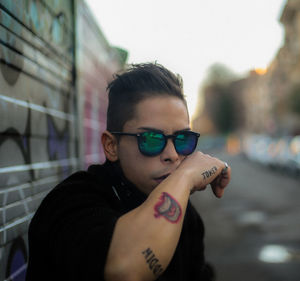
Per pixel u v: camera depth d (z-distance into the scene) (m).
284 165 17.42
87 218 0.82
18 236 1.22
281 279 3.98
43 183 1.52
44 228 0.87
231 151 49.53
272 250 5.23
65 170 1.90
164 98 1.00
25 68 1.35
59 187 0.92
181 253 1.18
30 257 0.94
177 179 0.93
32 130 1.42
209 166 1.03
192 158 1.04
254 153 26.12
